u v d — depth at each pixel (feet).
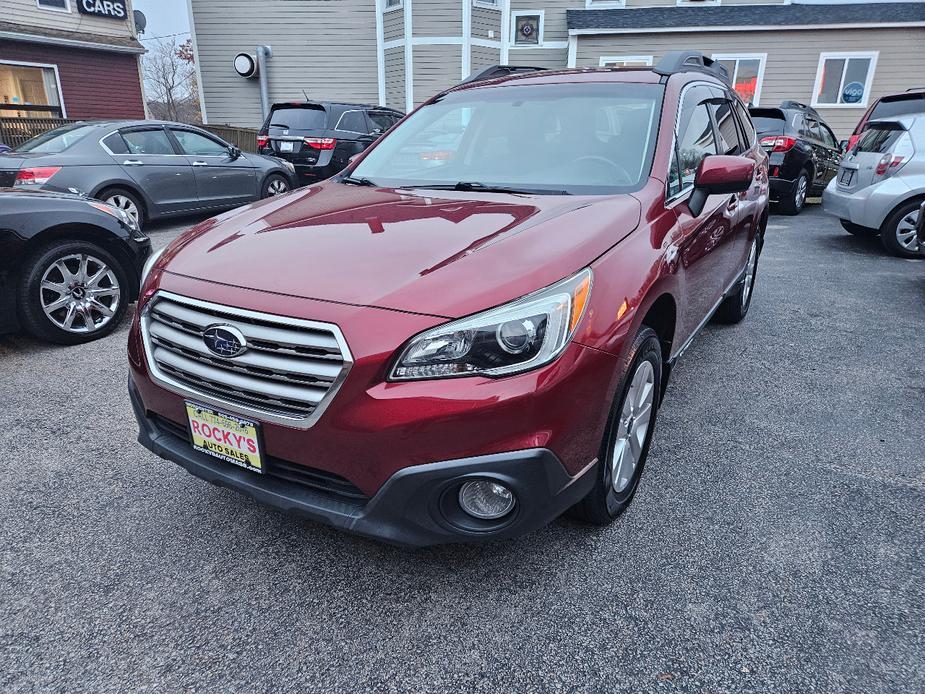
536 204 7.73
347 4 58.13
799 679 5.57
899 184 21.77
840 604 6.43
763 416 10.59
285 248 6.72
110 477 8.79
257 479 6.30
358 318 5.53
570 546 7.33
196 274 6.53
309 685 5.59
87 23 52.54
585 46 56.75
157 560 7.17
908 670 5.65
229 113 63.00
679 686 5.52
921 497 8.29
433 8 53.57
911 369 12.61
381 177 9.90
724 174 8.26
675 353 9.07
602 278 6.30
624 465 7.54
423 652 5.92
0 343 14.14
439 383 5.45
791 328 15.16
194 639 6.08
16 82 48.96
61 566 7.05
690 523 7.75
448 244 6.45
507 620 6.28
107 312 14.47
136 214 25.75
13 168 22.45
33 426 10.23
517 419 5.52
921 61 53.16
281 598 6.61
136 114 56.75
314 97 61.05
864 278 19.90
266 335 5.77
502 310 5.57
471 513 5.94
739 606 6.41
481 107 10.39
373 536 5.79
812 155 32.32
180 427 6.86
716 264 10.61
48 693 5.50
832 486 8.54
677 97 9.66
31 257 13.05
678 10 57.00
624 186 8.37
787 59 54.95
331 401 5.56
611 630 6.14
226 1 59.26
